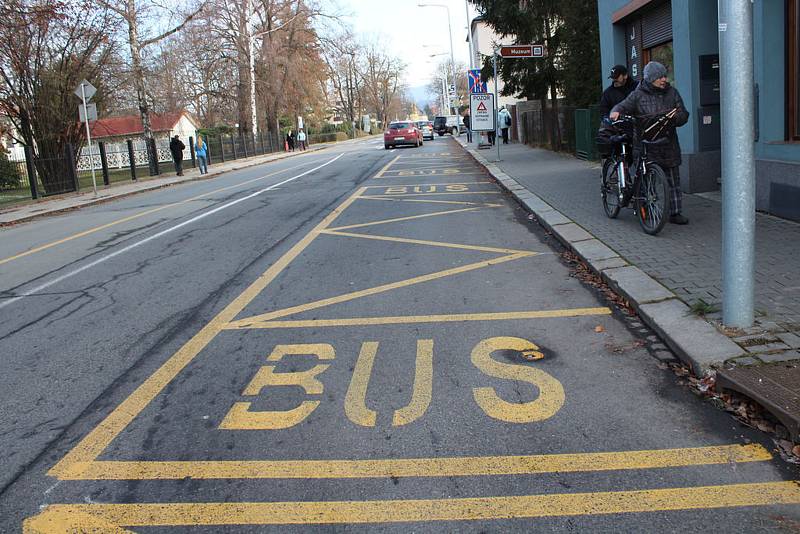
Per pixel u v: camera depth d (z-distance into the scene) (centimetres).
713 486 310
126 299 706
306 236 1016
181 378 472
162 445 375
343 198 1490
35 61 2361
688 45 1001
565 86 2250
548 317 558
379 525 293
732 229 447
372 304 626
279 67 4859
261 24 4897
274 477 336
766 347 426
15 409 439
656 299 543
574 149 2155
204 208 1479
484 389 425
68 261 955
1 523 307
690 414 379
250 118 4947
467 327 545
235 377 468
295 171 2545
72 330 608
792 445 338
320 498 316
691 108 1011
